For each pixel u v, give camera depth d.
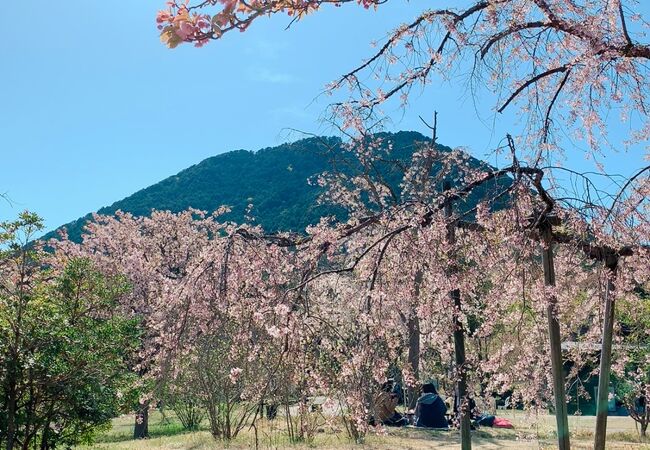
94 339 10.19
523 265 5.64
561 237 5.84
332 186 16.12
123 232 23.28
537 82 5.94
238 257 5.56
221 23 2.56
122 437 17.97
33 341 9.75
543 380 7.92
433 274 5.72
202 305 5.55
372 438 11.84
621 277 6.41
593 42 5.01
